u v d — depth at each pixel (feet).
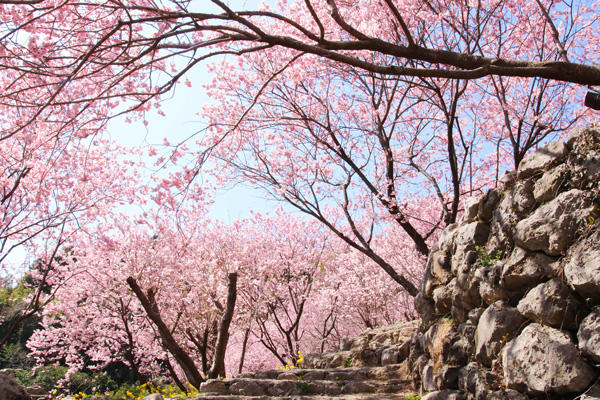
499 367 14.25
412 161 33.32
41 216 29.35
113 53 19.51
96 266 36.47
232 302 29.25
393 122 31.50
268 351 53.62
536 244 13.88
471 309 17.16
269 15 15.14
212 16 14.25
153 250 36.35
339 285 51.06
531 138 28.35
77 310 39.60
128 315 43.52
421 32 26.55
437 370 17.52
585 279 11.85
